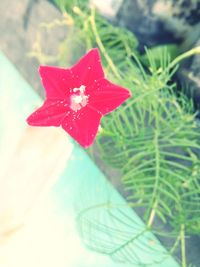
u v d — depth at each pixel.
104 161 0.13
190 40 0.13
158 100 0.12
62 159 0.09
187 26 0.13
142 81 0.12
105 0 0.14
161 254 0.11
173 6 0.13
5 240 0.10
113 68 0.12
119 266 0.11
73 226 0.11
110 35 0.15
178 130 0.12
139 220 0.11
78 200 0.11
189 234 0.12
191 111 0.13
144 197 0.11
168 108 0.14
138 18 0.14
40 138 0.09
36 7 0.16
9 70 0.13
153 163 0.12
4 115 0.12
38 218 0.11
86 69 0.08
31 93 0.13
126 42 0.14
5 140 0.12
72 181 0.12
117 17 0.14
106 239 0.11
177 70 0.13
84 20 0.14
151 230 0.11
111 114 0.13
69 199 0.11
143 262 0.11
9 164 0.10
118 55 0.14
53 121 0.08
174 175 0.11
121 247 0.11
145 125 0.14
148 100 0.12
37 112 0.08
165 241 0.12
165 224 0.12
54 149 0.09
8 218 0.10
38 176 0.10
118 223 0.11
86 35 0.14
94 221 0.11
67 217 0.11
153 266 0.11
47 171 0.10
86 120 0.08
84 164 0.12
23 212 0.10
